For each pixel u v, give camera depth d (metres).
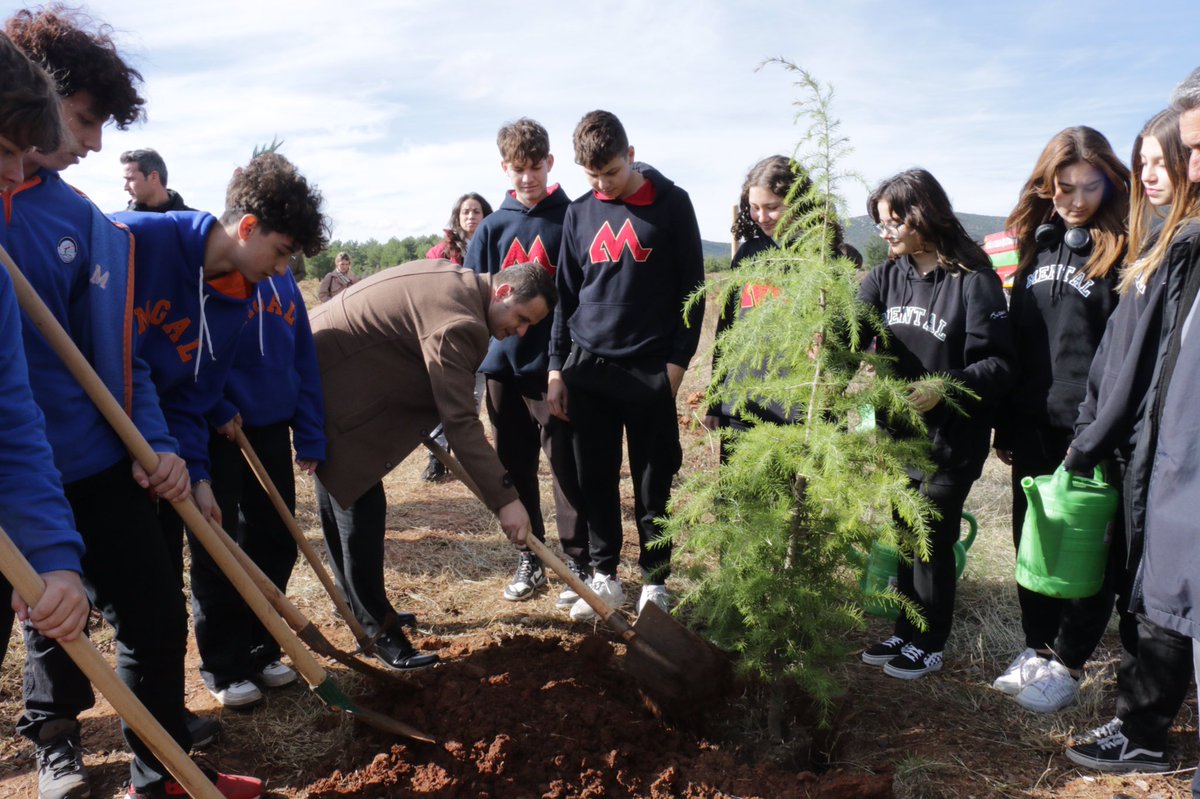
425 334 3.11
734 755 2.84
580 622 4.04
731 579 2.80
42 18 2.14
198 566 3.02
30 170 2.06
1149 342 2.64
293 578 4.48
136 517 2.23
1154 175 2.59
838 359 2.76
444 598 4.36
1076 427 3.02
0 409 1.70
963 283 3.19
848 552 2.86
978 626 3.88
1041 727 3.09
